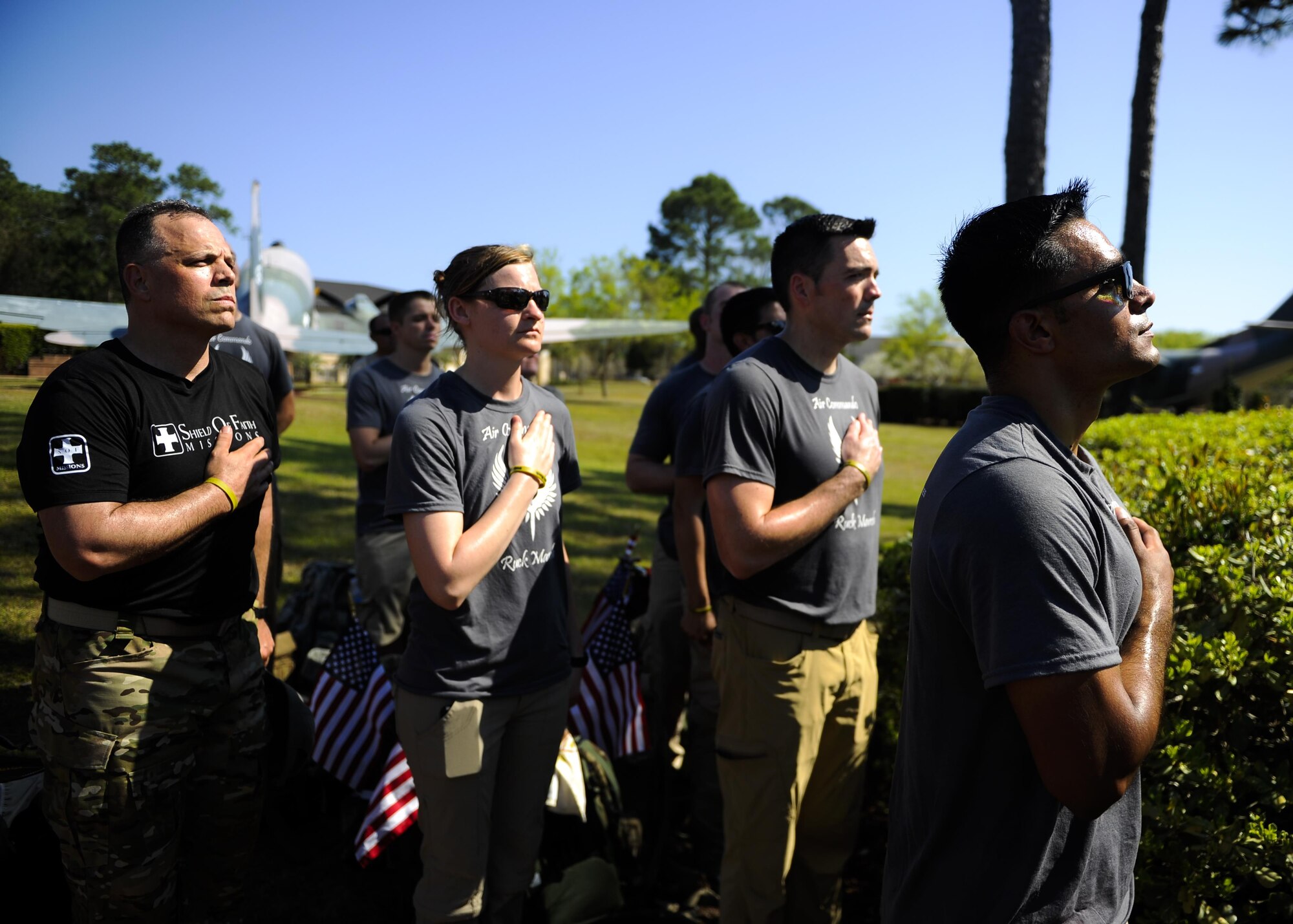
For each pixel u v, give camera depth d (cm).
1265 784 223
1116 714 117
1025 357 139
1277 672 227
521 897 254
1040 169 778
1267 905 226
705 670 319
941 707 136
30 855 234
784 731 241
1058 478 125
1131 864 141
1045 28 768
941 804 136
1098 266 133
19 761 258
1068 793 118
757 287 343
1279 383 2495
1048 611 118
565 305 4888
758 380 238
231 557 219
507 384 239
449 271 235
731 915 251
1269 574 248
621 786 346
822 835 263
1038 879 130
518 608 237
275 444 246
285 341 849
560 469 262
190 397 215
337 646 315
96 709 197
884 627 340
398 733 240
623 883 301
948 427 3712
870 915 290
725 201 8419
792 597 241
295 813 318
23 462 191
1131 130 1230
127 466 200
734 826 251
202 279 205
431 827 233
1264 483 315
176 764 211
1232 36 1321
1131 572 131
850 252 241
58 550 187
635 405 3628
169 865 211
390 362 445
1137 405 1448
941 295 148
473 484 230
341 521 668
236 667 223
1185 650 231
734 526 232
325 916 274
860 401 263
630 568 358
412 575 428
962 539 125
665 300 5588
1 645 293
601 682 334
